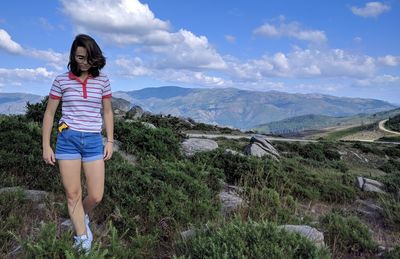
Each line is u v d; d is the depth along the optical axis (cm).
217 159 1230
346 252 629
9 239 496
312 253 454
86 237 439
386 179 1570
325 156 3338
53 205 595
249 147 2280
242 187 911
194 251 456
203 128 5041
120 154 1077
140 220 587
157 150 1224
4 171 775
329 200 1198
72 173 429
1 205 586
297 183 1213
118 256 457
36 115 1246
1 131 938
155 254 520
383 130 14925
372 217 1003
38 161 812
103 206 612
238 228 481
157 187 664
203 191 738
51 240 411
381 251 639
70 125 424
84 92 425
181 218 607
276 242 468
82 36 416
